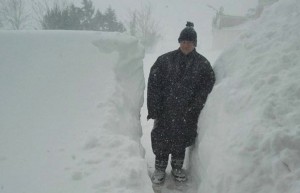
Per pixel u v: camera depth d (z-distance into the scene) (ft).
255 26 11.87
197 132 11.19
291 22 10.62
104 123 8.81
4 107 9.03
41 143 8.18
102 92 9.75
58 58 10.52
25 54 10.56
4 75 9.90
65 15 76.13
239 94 9.45
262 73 9.50
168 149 11.53
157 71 11.39
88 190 7.06
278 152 7.46
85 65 10.44
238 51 11.35
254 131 7.99
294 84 8.54
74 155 7.91
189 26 11.27
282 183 6.99
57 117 8.91
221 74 11.34
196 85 11.25
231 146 8.27
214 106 10.14
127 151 8.16
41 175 7.36
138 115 11.20
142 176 7.64
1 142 8.11
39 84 9.74
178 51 11.35
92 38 11.25
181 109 11.10
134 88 11.16
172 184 11.63
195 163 10.98
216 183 7.96
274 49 10.08
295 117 7.91
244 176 7.55
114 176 7.37
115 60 10.80
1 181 7.14
